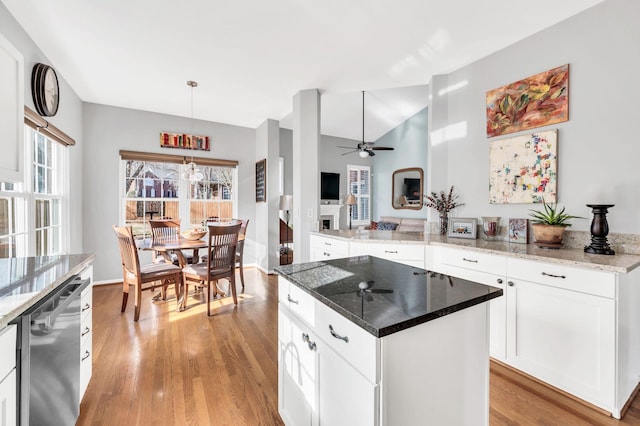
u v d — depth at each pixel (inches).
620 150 76.8
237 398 68.5
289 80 129.7
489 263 83.2
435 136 123.0
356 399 36.5
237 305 130.4
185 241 138.0
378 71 120.2
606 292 61.3
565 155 87.2
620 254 73.5
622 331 61.6
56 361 46.5
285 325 56.9
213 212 195.0
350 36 96.4
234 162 198.2
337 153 270.7
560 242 83.8
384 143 271.9
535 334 73.0
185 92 144.3
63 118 128.0
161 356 86.7
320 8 82.8
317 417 45.7
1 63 53.2
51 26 90.9
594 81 81.1
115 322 110.8
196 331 103.8
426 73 122.3
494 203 105.4
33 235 102.0
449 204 118.4
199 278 121.6
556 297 69.0
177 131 181.0
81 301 62.4
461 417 42.3
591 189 82.0
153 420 61.2
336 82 132.3
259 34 95.0
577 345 65.9
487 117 107.2
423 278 52.7
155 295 144.2
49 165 120.1
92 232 157.8
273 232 188.9
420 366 37.2
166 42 99.7
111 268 163.3
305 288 47.4
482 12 84.1
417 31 93.5
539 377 72.5
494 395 69.2
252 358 86.3
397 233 129.1
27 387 38.8
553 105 89.4
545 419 61.6
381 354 33.4
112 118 162.6
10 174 55.2
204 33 94.5
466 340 42.5
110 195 162.2
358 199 280.7
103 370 79.0
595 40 80.9
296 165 143.3
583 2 79.7
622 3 76.1
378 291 45.1
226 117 185.0
